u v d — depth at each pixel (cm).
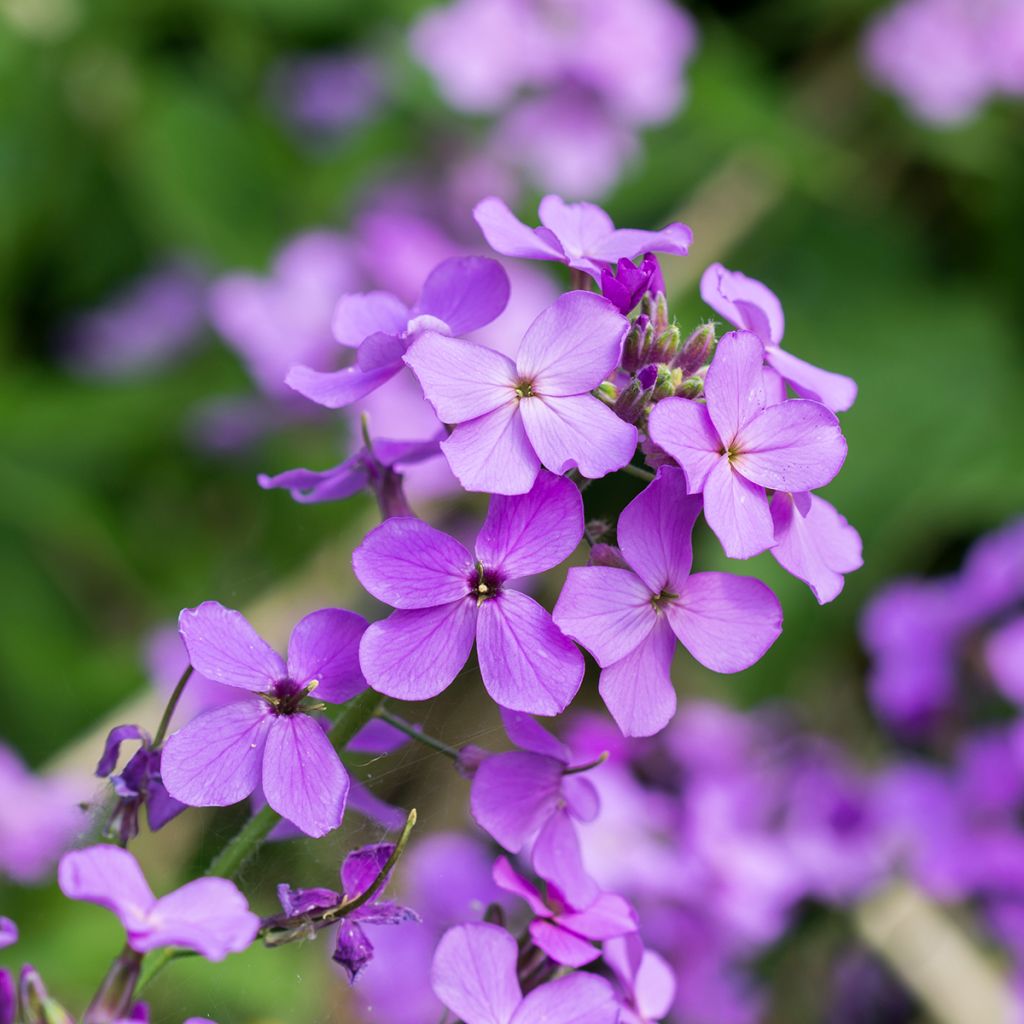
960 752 57
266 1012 45
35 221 72
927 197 76
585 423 33
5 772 51
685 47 70
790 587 60
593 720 52
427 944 47
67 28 73
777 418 33
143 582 66
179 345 72
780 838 55
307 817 33
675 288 70
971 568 57
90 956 48
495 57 68
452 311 35
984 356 71
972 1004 54
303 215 72
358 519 65
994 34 73
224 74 75
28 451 67
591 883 35
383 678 33
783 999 56
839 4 78
